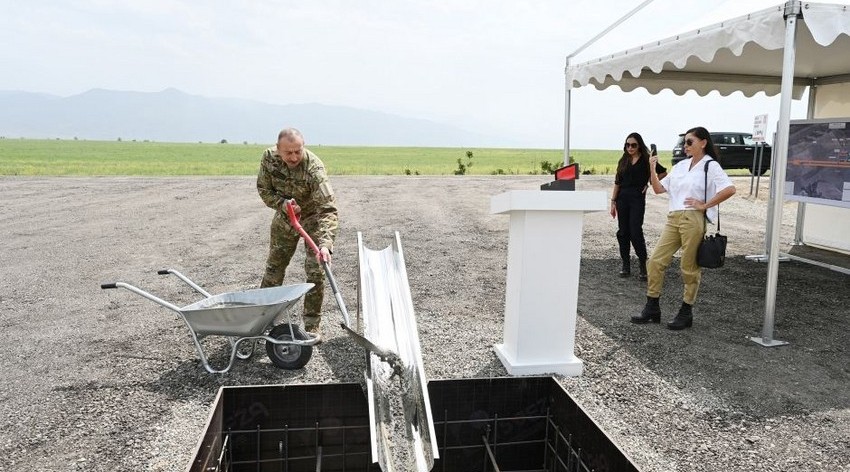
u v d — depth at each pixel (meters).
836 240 8.98
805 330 5.30
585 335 5.07
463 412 2.80
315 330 4.73
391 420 2.61
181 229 10.41
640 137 6.78
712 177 4.90
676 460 3.07
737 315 5.74
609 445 2.27
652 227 11.09
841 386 4.09
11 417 3.48
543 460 2.91
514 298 4.16
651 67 6.23
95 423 3.41
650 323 5.44
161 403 3.67
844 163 6.88
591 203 3.93
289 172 4.30
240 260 7.95
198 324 3.80
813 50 6.72
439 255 8.41
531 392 2.83
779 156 4.69
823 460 3.10
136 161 40.84
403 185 18.88
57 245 8.95
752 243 9.70
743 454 3.15
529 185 18.84
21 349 4.63
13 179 19.86
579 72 7.89
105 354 4.52
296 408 2.66
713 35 5.26
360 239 3.57
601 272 7.50
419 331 5.11
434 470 2.84
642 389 3.98
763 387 4.05
